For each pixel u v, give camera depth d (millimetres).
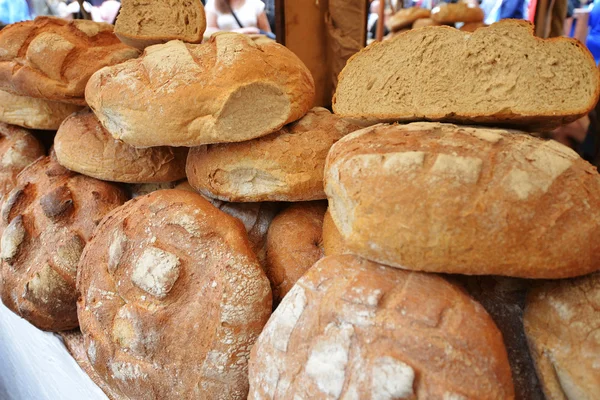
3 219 712
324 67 1182
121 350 519
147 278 504
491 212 349
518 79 391
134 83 524
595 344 362
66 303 649
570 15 1033
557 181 356
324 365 370
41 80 677
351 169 400
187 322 499
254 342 487
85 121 698
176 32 633
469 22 1210
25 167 829
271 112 547
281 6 1053
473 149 375
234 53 528
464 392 334
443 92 423
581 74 368
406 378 336
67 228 672
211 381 484
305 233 583
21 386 774
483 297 431
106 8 1641
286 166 547
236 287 489
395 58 442
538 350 394
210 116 514
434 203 359
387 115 453
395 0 1384
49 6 1662
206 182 586
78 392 612
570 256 349
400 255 381
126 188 744
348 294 388
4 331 794
